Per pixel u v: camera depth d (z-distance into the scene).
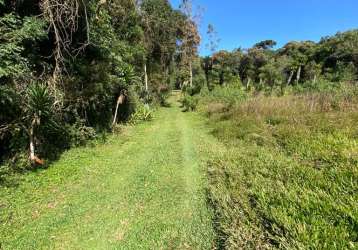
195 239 3.97
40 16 8.62
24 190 5.97
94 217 4.85
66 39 9.55
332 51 44.53
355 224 3.32
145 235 4.19
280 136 8.41
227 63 53.03
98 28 11.41
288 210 3.88
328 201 3.90
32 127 7.47
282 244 3.23
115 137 11.80
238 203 4.56
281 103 12.23
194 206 4.99
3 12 7.85
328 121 8.43
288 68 48.00
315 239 3.13
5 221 4.75
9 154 7.40
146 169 7.34
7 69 6.28
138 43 20.97
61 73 9.37
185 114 20.44
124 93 13.73
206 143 9.79
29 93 7.29
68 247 4.02
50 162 7.84
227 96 18.73
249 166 6.23
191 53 33.81
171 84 33.47
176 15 29.25
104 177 6.89
